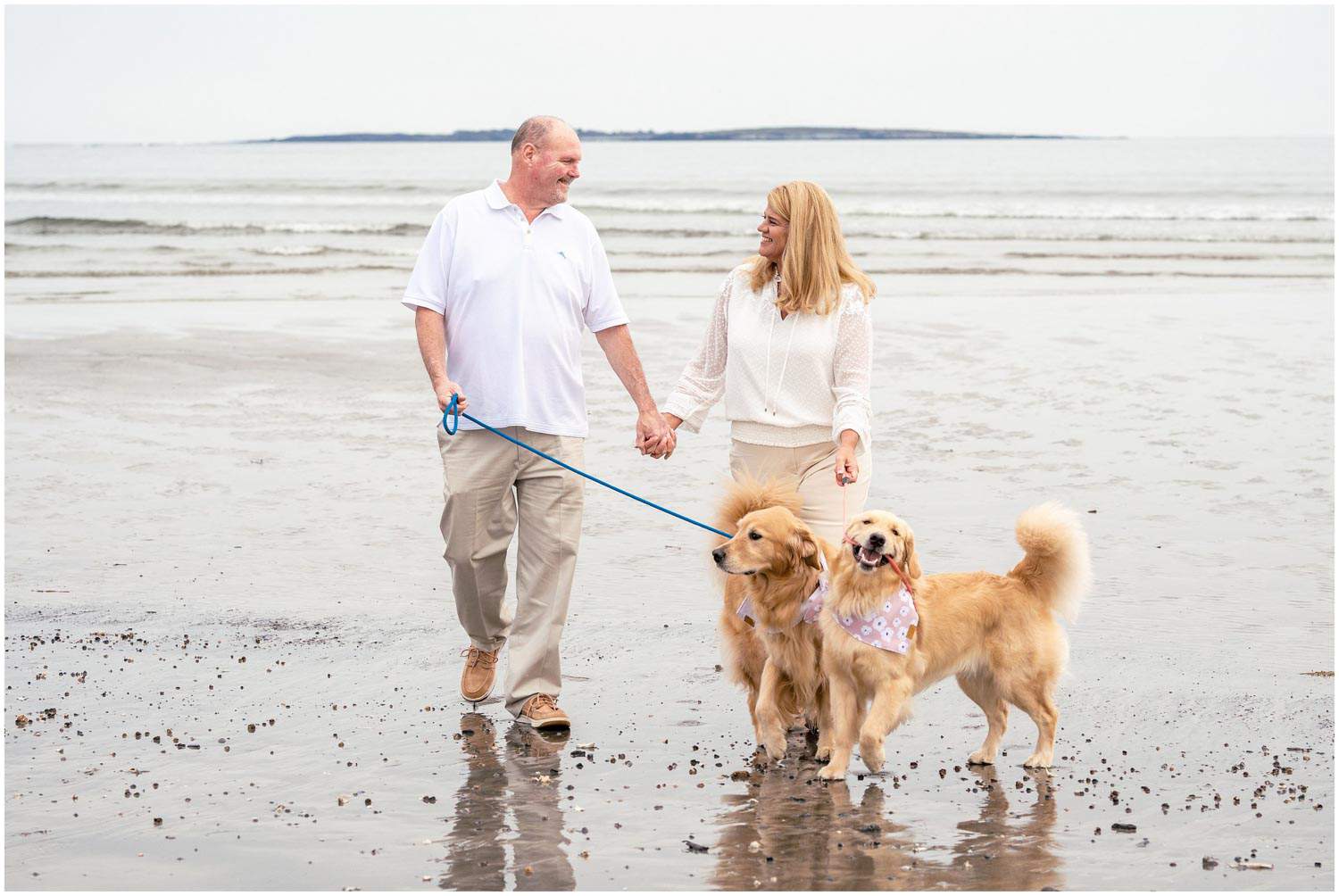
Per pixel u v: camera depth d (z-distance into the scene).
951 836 3.99
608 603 6.93
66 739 4.91
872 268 24.47
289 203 41.34
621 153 85.75
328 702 5.43
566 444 5.37
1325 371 13.77
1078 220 34.44
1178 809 4.21
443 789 4.44
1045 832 4.02
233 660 5.97
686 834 4.02
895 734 5.22
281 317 18.38
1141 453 10.34
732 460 5.46
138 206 39.97
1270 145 93.12
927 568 7.26
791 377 5.23
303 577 7.43
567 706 5.44
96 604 6.83
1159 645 6.06
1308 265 24.98
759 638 5.04
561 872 3.70
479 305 5.25
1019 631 4.80
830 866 3.75
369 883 3.63
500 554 5.45
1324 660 5.83
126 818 4.12
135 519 8.68
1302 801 4.27
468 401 5.33
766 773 4.68
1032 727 5.27
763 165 64.44
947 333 16.50
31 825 4.05
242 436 11.30
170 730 5.04
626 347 5.60
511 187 5.33
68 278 23.33
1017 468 9.90
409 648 6.21
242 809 4.21
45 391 13.05
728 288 5.47
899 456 10.30
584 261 5.44
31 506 8.98
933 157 74.56
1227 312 18.41
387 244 29.59
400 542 8.21
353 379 13.88
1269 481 9.45
